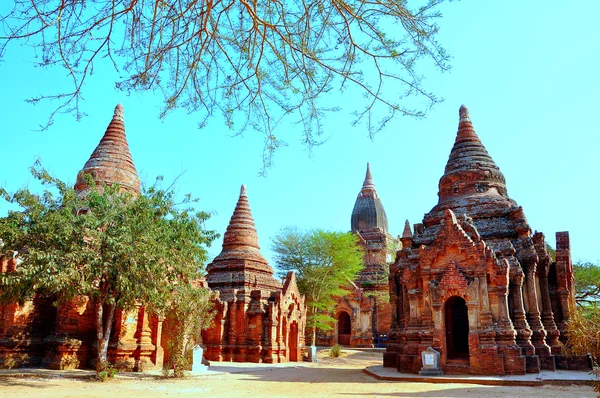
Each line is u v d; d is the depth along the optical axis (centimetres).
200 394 1633
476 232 2419
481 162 2984
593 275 4366
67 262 1716
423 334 2259
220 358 3362
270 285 3884
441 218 2830
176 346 2175
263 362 3359
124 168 3138
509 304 2325
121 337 2325
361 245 6219
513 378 1964
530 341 2284
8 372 1967
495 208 2703
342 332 5791
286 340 3559
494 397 1546
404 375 2169
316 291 4597
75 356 2245
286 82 718
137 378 2036
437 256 2355
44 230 1773
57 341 2197
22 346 2195
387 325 5472
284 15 659
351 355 4462
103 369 1930
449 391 1706
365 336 5347
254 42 685
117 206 2017
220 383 1988
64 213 1852
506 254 2436
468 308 2200
